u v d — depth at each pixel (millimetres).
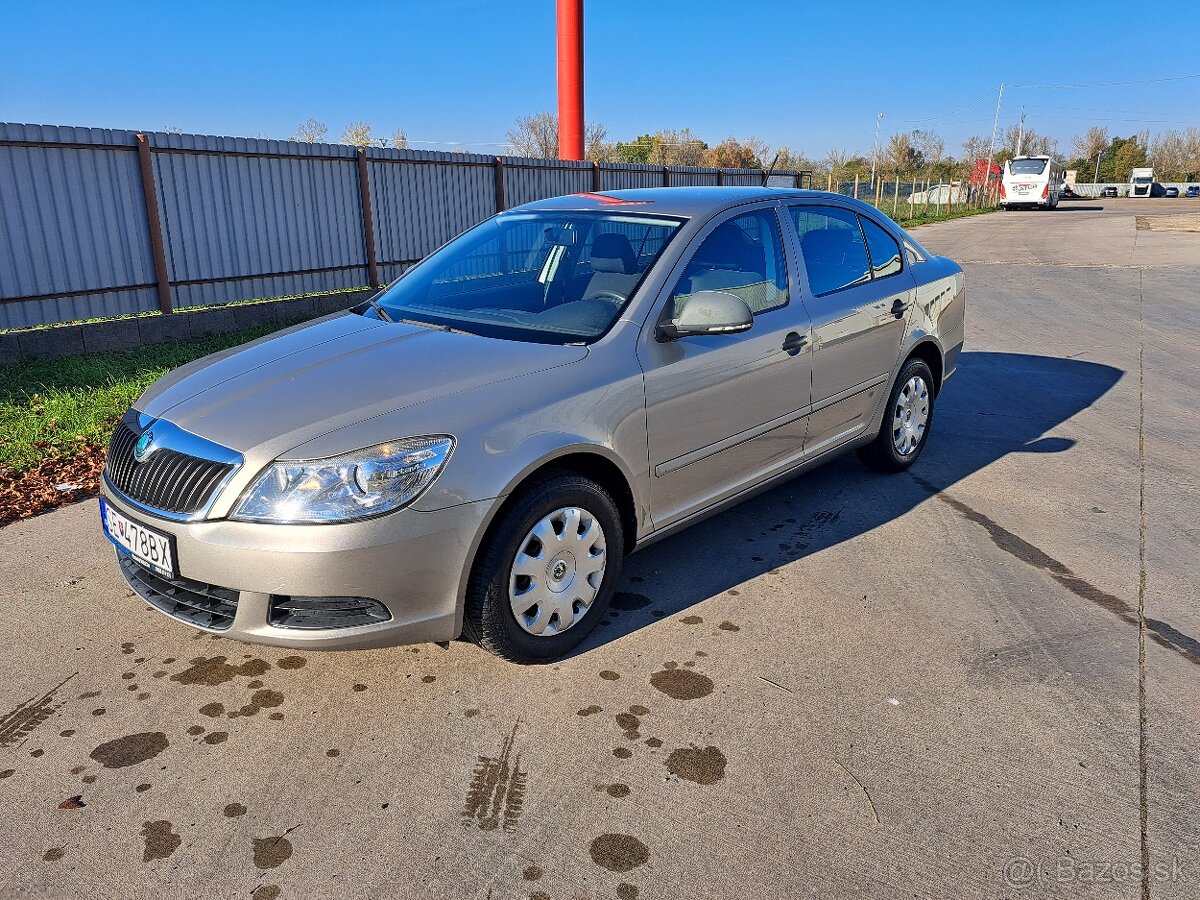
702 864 2178
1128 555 3996
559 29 18719
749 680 2994
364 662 3113
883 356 4609
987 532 4262
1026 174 49031
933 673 3035
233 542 2566
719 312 3260
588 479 3066
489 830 2293
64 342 7574
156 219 8648
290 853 2211
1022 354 8609
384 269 11594
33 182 7676
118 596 3568
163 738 2678
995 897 2078
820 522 4383
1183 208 53156
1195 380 7441
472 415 2773
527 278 3762
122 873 2143
